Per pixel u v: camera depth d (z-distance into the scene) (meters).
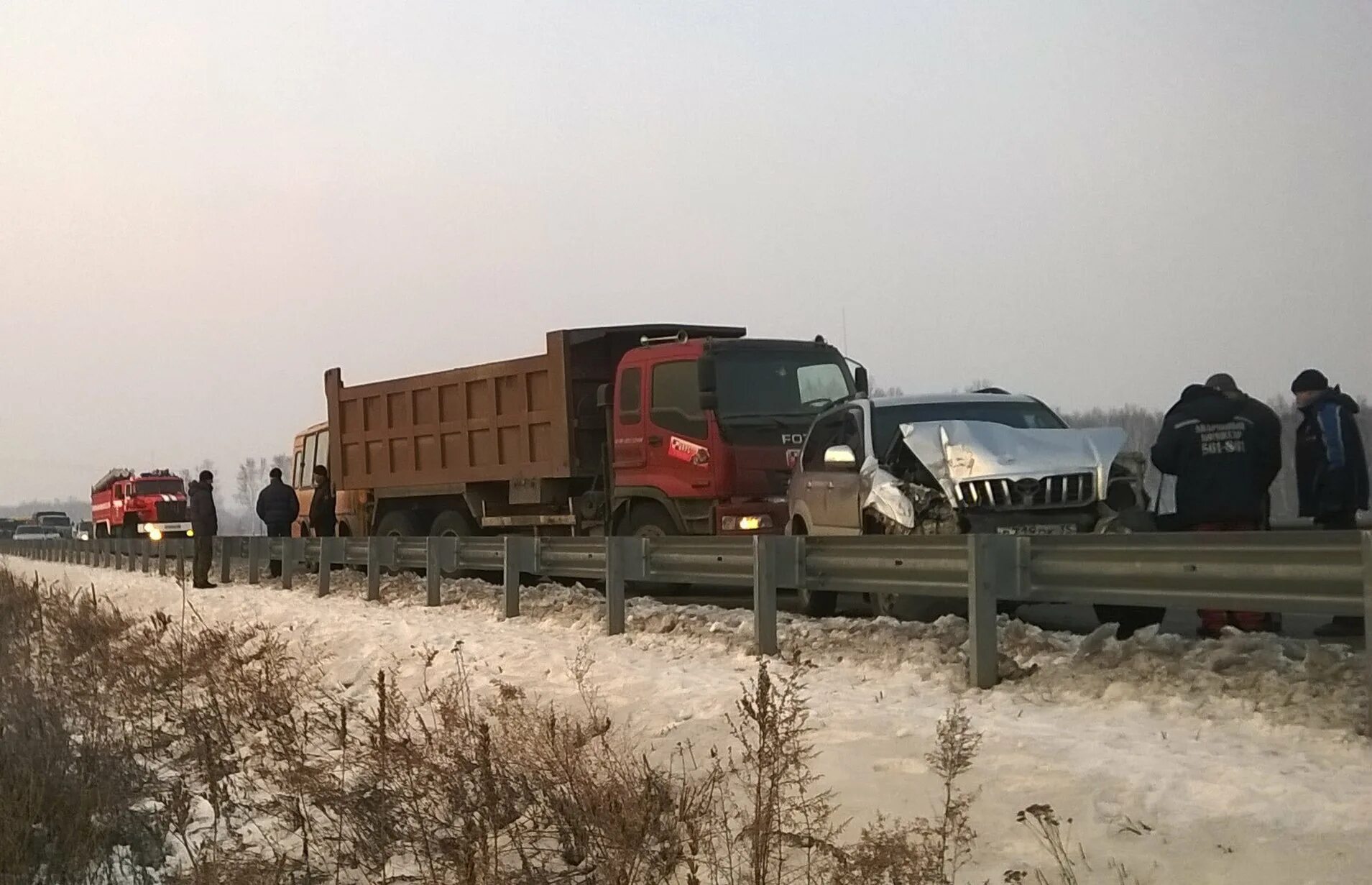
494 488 20.23
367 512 23.19
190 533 57.12
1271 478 9.98
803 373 16.62
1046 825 5.02
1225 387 10.05
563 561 12.79
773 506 15.91
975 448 10.95
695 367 16.25
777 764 5.82
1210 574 6.72
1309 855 4.47
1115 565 7.26
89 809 8.05
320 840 7.30
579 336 18.28
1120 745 6.01
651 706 8.09
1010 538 7.78
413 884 6.49
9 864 7.31
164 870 7.54
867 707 7.31
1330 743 5.76
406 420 21.83
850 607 13.13
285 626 15.52
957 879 4.84
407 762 7.53
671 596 16.95
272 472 26.89
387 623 14.12
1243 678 6.84
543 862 6.30
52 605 20.73
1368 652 5.80
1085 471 10.86
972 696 7.52
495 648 11.26
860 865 4.96
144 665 13.40
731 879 5.38
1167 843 4.77
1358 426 10.86
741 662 9.40
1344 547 6.07
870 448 12.21
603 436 18.47
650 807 6.00
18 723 9.50
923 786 5.73
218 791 8.27
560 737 7.30
